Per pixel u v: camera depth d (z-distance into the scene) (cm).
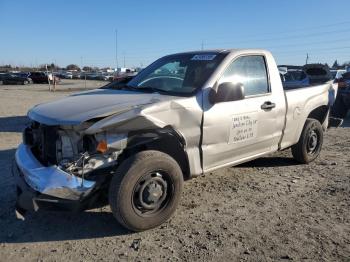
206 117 462
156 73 542
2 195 521
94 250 385
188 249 386
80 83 5916
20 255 376
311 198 522
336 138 943
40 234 418
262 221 449
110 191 398
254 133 529
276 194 535
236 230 426
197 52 551
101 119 393
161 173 421
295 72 1332
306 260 366
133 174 396
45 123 402
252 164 677
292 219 455
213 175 611
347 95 1207
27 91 3506
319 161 704
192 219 453
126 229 427
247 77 529
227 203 500
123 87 538
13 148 805
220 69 491
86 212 470
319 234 418
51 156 405
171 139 448
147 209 415
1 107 1730
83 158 389
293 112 604
